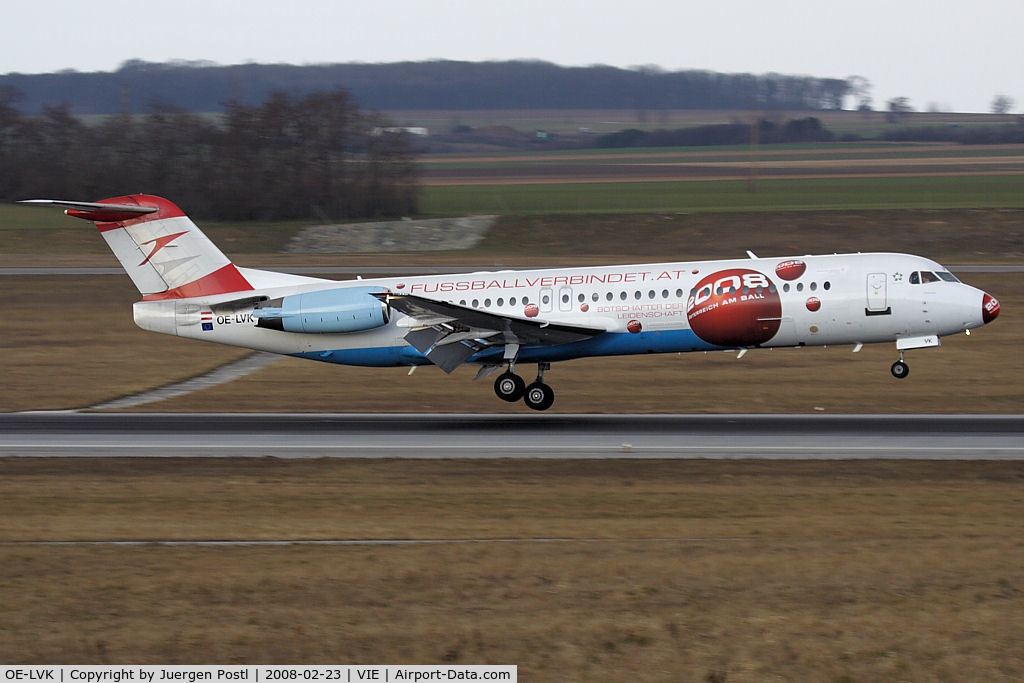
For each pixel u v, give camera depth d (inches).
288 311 5014.8
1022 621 2183.8
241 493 3467.0
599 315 4896.7
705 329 4827.8
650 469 3816.4
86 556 2689.5
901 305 4753.9
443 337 4822.8
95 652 2074.3
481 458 4060.0
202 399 5708.7
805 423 4813.0
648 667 1995.6
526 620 2206.0
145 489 3540.8
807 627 2162.9
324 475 3757.4
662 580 2440.9
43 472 3850.9
